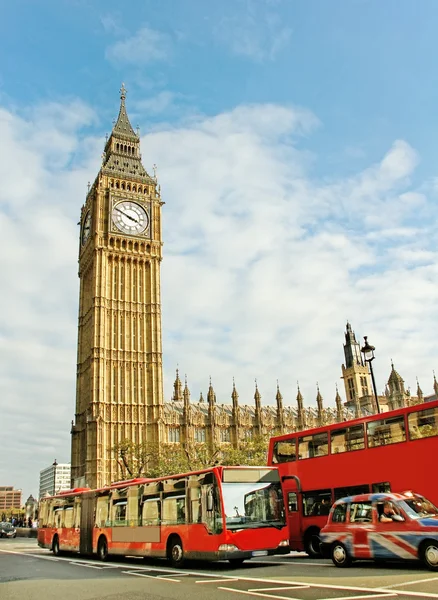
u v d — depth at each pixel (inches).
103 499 1264.8
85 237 4284.0
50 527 1520.7
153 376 3764.8
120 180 4190.5
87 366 3890.3
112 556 1242.0
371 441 979.3
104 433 3501.5
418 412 909.8
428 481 866.8
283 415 4702.3
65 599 593.0
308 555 1123.9
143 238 4077.3
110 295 3875.5
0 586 714.2
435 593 548.1
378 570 778.8
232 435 4301.2
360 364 6171.3
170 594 608.1
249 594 583.5
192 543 944.3
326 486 1051.3
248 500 930.1
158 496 1069.1
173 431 3988.7
